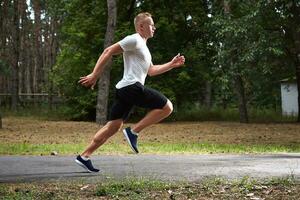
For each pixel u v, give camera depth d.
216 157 9.63
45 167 7.89
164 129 22.33
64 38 32.75
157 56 29.16
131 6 30.86
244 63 25.58
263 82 33.97
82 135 18.00
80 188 6.12
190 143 15.46
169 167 7.93
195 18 31.45
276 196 5.75
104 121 24.09
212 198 5.66
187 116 32.91
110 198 5.61
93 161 8.72
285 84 38.56
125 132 6.86
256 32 24.55
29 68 51.44
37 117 32.34
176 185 6.24
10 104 41.66
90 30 29.42
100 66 6.57
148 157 9.52
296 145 15.31
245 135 19.27
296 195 5.79
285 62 28.17
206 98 41.19
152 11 31.12
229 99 42.53
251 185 6.26
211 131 21.25
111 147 13.20
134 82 6.70
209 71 31.16
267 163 8.54
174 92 30.23
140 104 6.82
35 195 5.72
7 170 7.56
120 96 6.81
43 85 41.19
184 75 29.02
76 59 29.17
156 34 29.95
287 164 8.41
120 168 7.80
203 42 31.80
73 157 9.38
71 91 29.83
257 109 39.19
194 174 7.19
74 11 30.19
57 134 18.31
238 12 28.12
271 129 22.53
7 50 49.91
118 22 29.77
